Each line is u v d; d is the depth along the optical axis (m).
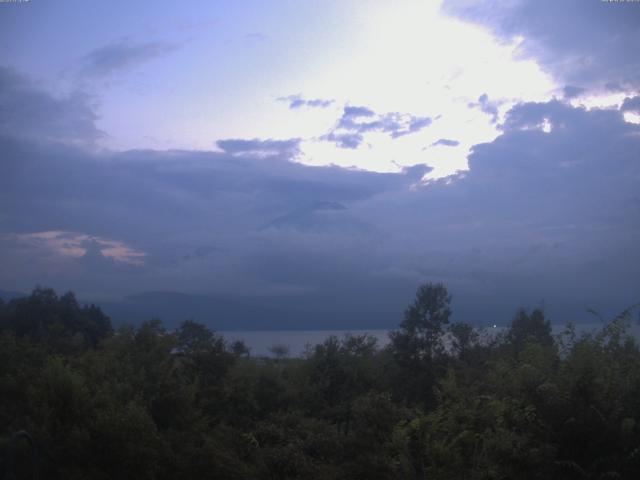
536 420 8.05
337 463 12.95
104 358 17.67
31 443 8.12
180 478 14.16
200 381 21.06
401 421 10.84
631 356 8.85
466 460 9.15
